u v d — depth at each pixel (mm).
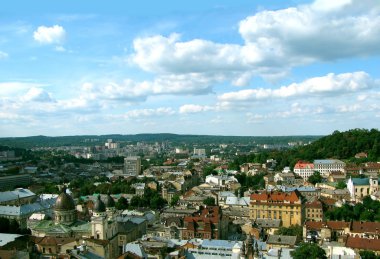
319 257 198250
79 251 198500
